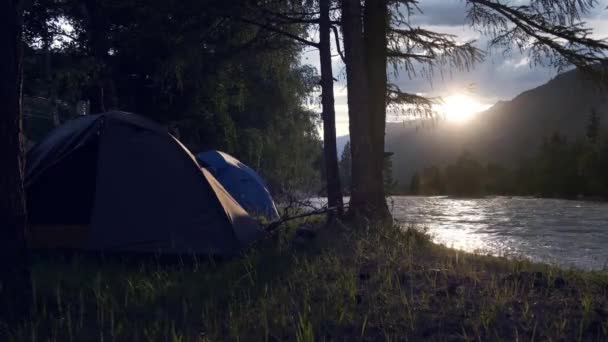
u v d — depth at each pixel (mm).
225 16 12406
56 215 8859
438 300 5559
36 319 5207
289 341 4676
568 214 36438
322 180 29000
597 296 5801
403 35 12688
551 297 5676
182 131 21641
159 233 8047
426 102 12844
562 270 7480
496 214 36156
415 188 113438
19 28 5289
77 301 5871
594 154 82125
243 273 7121
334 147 13211
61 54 17406
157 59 14133
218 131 22609
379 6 11852
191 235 8086
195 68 13242
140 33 13625
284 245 8945
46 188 8844
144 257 7961
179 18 12648
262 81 23766
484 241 18578
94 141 8875
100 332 4969
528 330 4738
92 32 17375
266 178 26984
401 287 6117
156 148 8438
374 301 5602
